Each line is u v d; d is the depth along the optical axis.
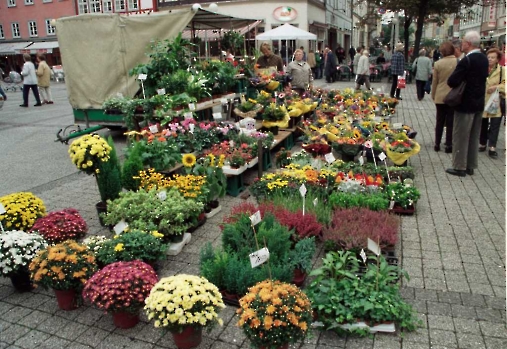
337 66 23.69
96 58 10.10
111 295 3.29
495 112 7.79
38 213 4.83
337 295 3.47
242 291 3.67
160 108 8.11
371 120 8.97
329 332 3.41
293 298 2.99
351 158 7.49
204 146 6.89
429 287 3.95
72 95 10.58
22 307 3.85
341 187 5.70
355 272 4.01
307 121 9.49
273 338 2.87
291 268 3.84
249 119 7.92
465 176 7.03
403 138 7.35
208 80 9.09
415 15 24.95
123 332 3.47
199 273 4.19
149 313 3.14
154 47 9.19
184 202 4.95
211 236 5.05
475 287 3.94
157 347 3.29
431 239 4.88
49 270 3.60
